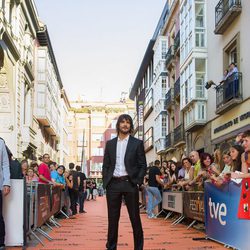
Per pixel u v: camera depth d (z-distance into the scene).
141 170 6.48
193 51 22.61
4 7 23.05
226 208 7.33
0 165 6.88
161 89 35.44
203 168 9.98
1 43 21.94
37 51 35.62
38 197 8.44
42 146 39.31
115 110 78.75
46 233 9.45
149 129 43.25
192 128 23.36
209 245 7.74
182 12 25.80
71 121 78.56
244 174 6.52
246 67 16.81
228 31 18.84
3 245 6.92
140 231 6.49
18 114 26.56
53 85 43.69
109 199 6.53
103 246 7.83
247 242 6.46
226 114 19.05
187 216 10.99
